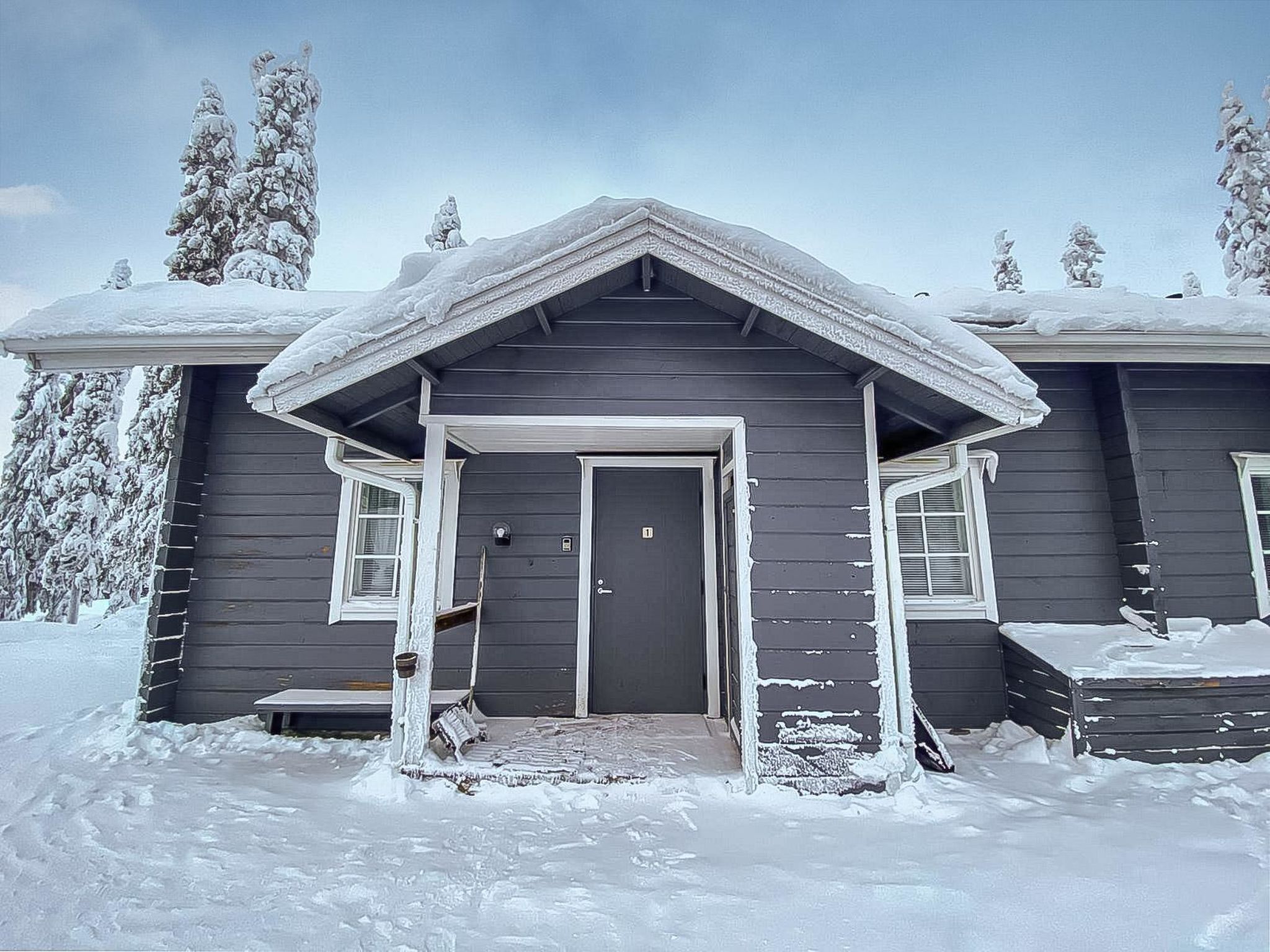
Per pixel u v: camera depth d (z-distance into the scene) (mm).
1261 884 2193
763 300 2963
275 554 4582
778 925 1971
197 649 4457
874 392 3402
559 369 3391
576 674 4637
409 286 3064
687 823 2766
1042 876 2250
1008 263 13297
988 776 3430
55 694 5402
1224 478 4543
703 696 4676
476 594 4699
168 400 10469
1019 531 4562
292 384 2779
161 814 2812
